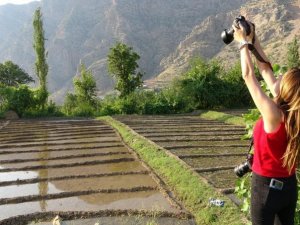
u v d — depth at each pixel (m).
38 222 7.40
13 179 10.55
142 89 31.30
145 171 10.84
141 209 7.77
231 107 28.75
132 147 14.24
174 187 9.20
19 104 29.02
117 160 12.34
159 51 126.44
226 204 7.29
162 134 16.31
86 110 29.53
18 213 7.94
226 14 113.31
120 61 30.75
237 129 17.61
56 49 135.25
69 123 23.20
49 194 8.97
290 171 3.20
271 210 3.28
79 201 8.61
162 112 27.50
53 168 11.67
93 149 14.29
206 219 7.02
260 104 3.15
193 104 28.11
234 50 91.62
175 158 11.24
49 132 19.19
